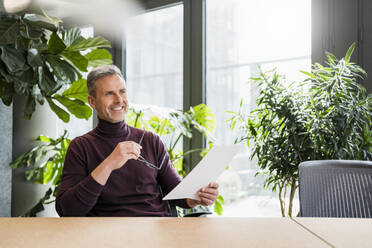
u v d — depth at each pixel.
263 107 2.25
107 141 1.69
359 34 2.23
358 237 0.87
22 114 3.26
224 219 1.09
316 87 1.92
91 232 0.93
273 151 1.94
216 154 1.25
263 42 2.75
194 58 2.96
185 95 3.00
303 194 1.43
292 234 0.90
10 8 2.16
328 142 1.85
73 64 2.43
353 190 1.41
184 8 3.00
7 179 2.76
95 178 1.41
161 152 1.78
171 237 0.87
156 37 3.28
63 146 2.93
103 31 3.47
